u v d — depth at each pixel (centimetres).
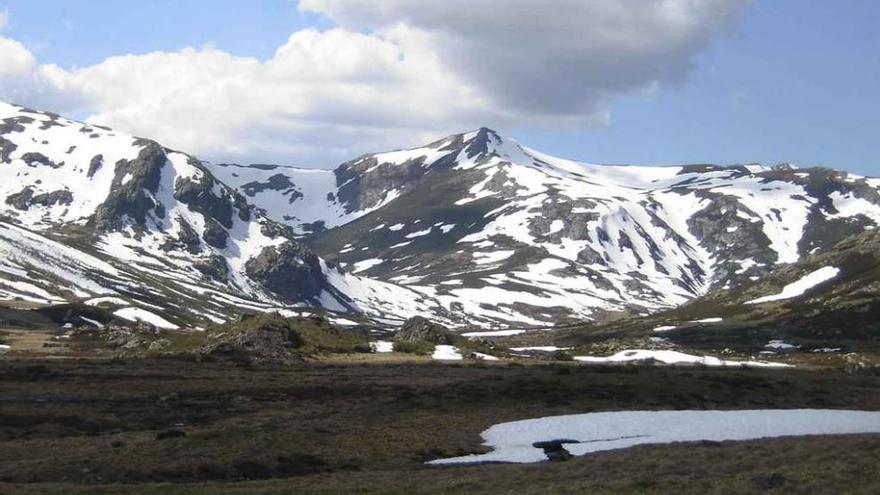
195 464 5375
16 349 15838
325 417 7325
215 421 7431
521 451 5875
